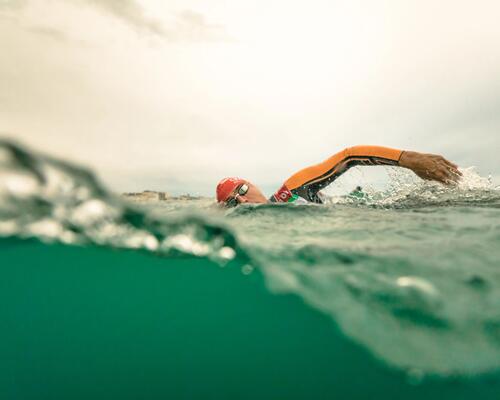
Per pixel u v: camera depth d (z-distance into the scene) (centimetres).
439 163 342
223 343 156
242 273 173
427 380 123
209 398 136
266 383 140
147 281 190
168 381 142
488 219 246
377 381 139
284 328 166
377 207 319
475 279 153
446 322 132
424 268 162
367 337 133
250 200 359
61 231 172
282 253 180
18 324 172
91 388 140
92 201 175
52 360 148
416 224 236
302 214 280
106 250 182
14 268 183
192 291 188
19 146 161
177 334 160
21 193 163
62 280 187
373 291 148
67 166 171
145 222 181
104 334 161
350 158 354
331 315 144
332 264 169
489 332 127
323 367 148
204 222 181
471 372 117
